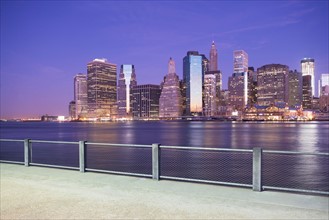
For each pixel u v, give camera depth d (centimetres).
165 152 5403
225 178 2667
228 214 755
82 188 1038
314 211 768
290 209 784
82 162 1309
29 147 1486
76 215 770
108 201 885
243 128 19475
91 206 841
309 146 6800
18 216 771
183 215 754
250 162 3850
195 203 848
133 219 734
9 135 12556
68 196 945
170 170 3169
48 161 3934
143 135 11725
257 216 737
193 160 4091
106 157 4462
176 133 13288
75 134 13050
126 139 9306
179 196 920
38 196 951
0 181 1159
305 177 2745
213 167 3394
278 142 8012
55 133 14275
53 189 1033
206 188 1005
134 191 987
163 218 737
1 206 853
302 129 17275
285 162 3841
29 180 1172
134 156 4609
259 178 959
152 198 905
